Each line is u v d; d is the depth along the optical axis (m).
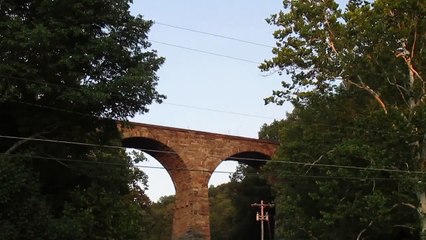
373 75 32.94
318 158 34.94
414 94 32.41
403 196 30.80
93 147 28.77
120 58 25.88
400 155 31.66
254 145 55.50
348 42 32.94
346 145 31.72
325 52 33.62
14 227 21.89
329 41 33.91
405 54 33.00
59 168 27.94
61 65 23.78
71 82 24.50
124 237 30.06
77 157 28.56
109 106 26.36
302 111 36.44
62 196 27.69
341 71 33.47
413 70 32.75
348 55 32.75
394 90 34.09
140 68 25.72
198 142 52.84
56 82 24.78
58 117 25.83
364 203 31.08
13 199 22.11
